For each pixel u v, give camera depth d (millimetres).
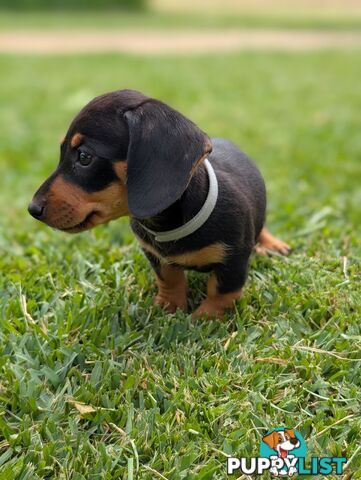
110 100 533
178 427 498
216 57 2559
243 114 1448
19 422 508
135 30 3625
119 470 467
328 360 553
